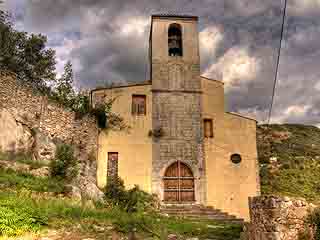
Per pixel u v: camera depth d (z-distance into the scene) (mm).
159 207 19906
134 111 22062
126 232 10906
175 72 23031
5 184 12430
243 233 10125
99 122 21531
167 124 22078
